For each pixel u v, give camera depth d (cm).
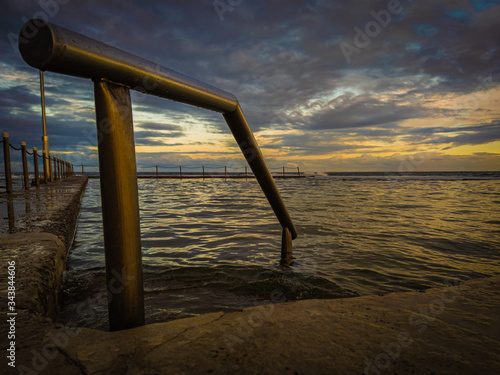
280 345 90
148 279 270
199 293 239
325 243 411
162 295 235
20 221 362
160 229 523
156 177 3441
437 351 88
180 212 755
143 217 668
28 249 231
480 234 471
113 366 79
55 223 354
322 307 125
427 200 1022
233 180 3097
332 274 285
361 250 374
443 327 104
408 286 257
